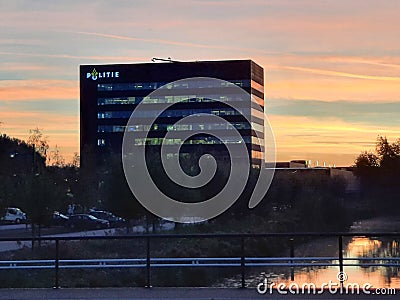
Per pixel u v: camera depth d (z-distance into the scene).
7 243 67.00
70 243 56.34
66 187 86.81
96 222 90.06
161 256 52.53
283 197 107.38
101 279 38.09
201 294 22.73
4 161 122.50
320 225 108.56
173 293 23.06
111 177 79.88
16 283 36.06
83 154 134.00
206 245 54.78
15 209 98.69
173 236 23.61
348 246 56.50
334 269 37.38
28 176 74.56
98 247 56.03
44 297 22.64
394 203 140.62
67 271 38.22
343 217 116.38
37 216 67.25
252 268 37.41
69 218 89.31
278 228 91.62
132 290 23.70
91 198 97.62
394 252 50.44
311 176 123.62
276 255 53.44
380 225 115.75
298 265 23.66
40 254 52.00
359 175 141.75
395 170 141.50
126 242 56.97
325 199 112.69
